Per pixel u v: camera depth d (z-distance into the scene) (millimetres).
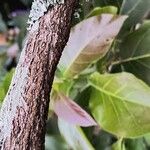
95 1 463
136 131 423
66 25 314
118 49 476
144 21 511
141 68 471
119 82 428
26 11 771
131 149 509
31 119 295
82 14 429
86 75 456
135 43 471
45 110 301
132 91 423
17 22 769
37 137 294
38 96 300
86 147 471
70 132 482
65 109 415
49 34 309
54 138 648
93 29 417
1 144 297
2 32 845
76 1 321
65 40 314
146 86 418
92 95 446
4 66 820
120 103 428
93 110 440
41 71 303
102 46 423
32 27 314
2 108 308
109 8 428
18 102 299
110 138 574
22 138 291
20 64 309
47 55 306
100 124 433
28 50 308
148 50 469
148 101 417
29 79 302
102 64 468
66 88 446
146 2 477
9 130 294
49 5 313
